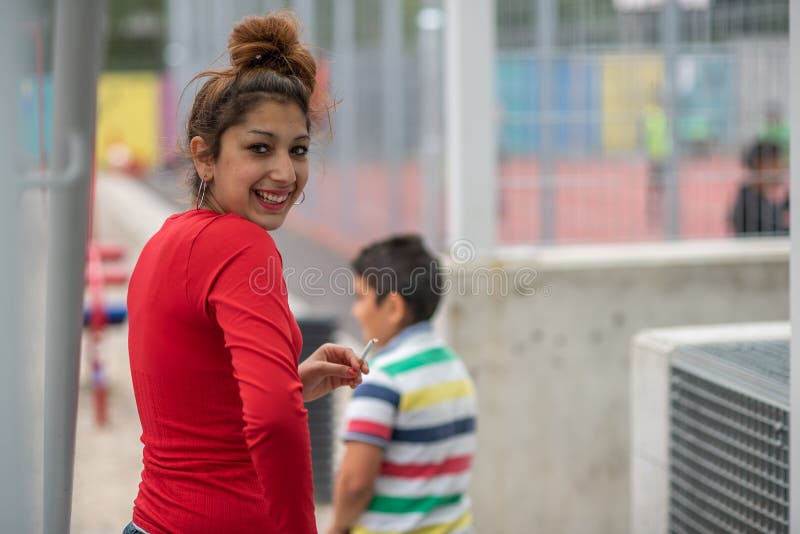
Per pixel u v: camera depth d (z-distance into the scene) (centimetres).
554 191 1647
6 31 482
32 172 532
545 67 1633
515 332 1549
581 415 1572
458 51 1541
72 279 564
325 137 619
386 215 2766
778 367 841
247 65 546
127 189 7862
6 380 490
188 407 534
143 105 10238
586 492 1584
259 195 542
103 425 2102
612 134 1666
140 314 539
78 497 1664
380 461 840
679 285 1593
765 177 1722
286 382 501
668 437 951
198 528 534
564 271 1555
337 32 3253
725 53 1698
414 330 871
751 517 825
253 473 542
